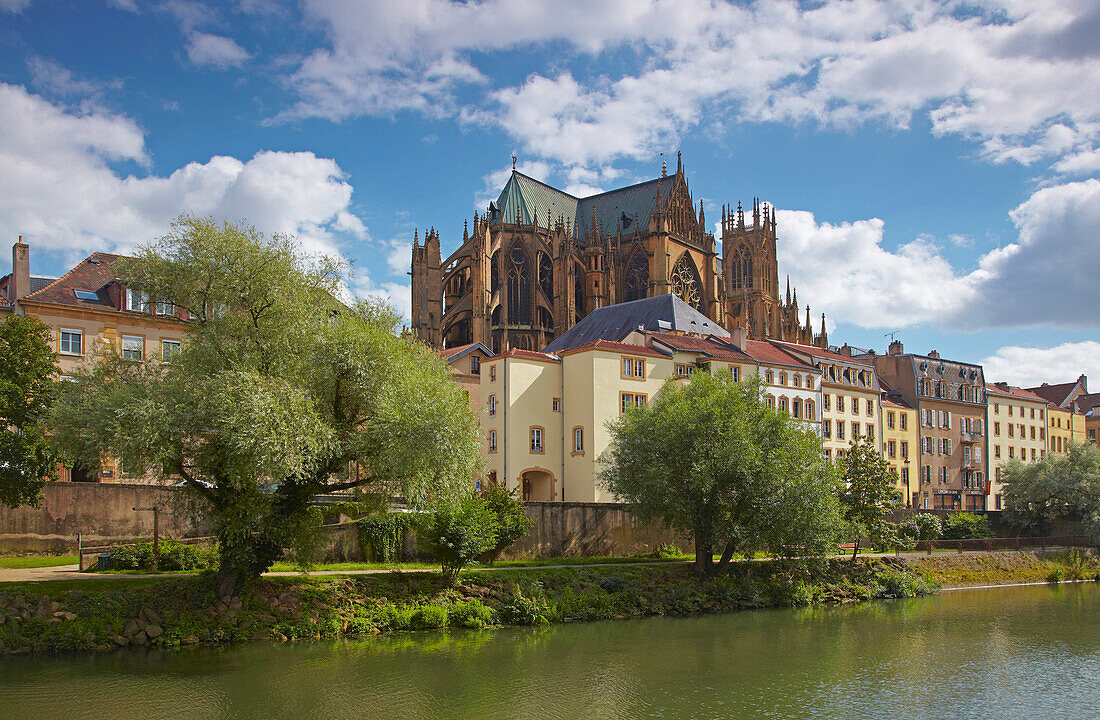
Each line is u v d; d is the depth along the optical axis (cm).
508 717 3106
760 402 5872
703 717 3170
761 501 5344
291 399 3556
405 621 4291
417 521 4612
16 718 2867
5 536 4788
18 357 4522
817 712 3284
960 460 11144
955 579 7194
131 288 3994
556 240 13062
